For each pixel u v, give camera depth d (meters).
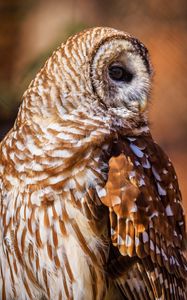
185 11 20.91
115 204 11.58
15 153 11.65
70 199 11.48
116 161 11.66
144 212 11.72
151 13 20.88
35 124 11.66
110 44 11.80
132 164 11.75
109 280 11.88
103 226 11.66
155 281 11.88
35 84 11.80
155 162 12.07
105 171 11.63
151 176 11.99
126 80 12.02
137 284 11.86
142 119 12.19
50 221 11.51
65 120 11.63
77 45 11.72
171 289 12.07
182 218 12.37
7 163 11.72
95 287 11.80
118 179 11.62
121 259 11.77
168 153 21.70
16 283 11.95
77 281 11.70
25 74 15.66
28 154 11.58
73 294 11.76
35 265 11.72
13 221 11.68
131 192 11.63
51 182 11.46
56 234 11.52
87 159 11.55
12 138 11.77
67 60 11.68
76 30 16.80
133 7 20.77
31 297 11.95
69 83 11.66
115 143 11.80
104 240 11.68
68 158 11.48
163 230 11.96
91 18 20.50
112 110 11.92
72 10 20.53
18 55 20.61
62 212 11.48
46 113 11.66
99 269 11.74
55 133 11.58
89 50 11.72
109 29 11.95
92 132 11.65
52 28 20.95
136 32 20.84
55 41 16.62
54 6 21.02
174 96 21.17
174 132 21.78
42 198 11.48
